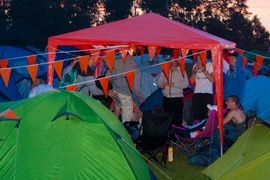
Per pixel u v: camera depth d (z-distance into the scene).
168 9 59.38
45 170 3.94
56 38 7.56
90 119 4.50
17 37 40.47
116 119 5.31
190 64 10.55
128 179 4.14
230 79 9.99
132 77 6.81
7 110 4.57
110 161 4.20
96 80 7.18
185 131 7.01
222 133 6.72
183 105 8.48
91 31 7.82
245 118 6.93
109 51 6.89
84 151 4.17
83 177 3.98
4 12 43.81
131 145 4.89
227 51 9.96
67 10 47.12
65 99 4.70
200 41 7.06
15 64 10.52
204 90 8.23
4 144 4.17
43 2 44.28
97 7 51.25
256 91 9.65
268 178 4.46
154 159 6.66
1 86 9.21
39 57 11.18
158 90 9.01
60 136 4.24
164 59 11.16
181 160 6.96
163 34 7.52
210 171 5.26
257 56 9.75
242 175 4.76
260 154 4.78
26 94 10.19
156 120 6.38
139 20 8.34
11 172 3.93
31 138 4.20
